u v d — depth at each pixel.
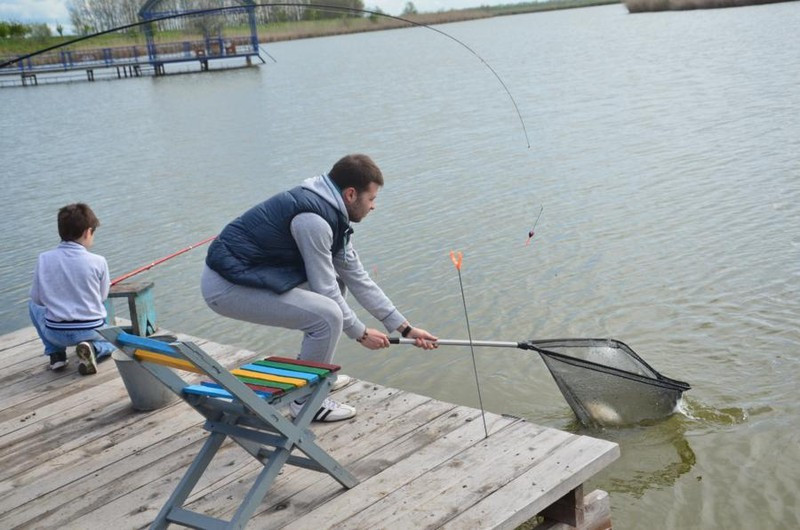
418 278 8.70
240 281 3.73
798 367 6.21
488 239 9.72
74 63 50.69
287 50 65.75
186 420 4.52
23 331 6.25
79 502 3.75
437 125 18.52
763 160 11.95
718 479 5.05
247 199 13.04
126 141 20.94
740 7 52.59
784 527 4.57
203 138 20.08
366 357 7.18
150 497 3.74
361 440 4.04
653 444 5.46
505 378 6.60
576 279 8.23
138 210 12.88
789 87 18.16
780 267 7.96
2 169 18.11
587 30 49.81
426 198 11.84
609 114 17.42
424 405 4.38
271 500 3.59
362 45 63.38
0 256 11.17
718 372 6.26
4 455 4.29
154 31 50.31
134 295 5.58
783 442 5.35
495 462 3.71
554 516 3.78
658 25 46.25
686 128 14.91
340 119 21.16
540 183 12.05
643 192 10.96
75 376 5.30
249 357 5.38
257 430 3.49
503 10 125.25
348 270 4.07
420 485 3.57
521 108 19.73
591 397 5.61
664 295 7.63
